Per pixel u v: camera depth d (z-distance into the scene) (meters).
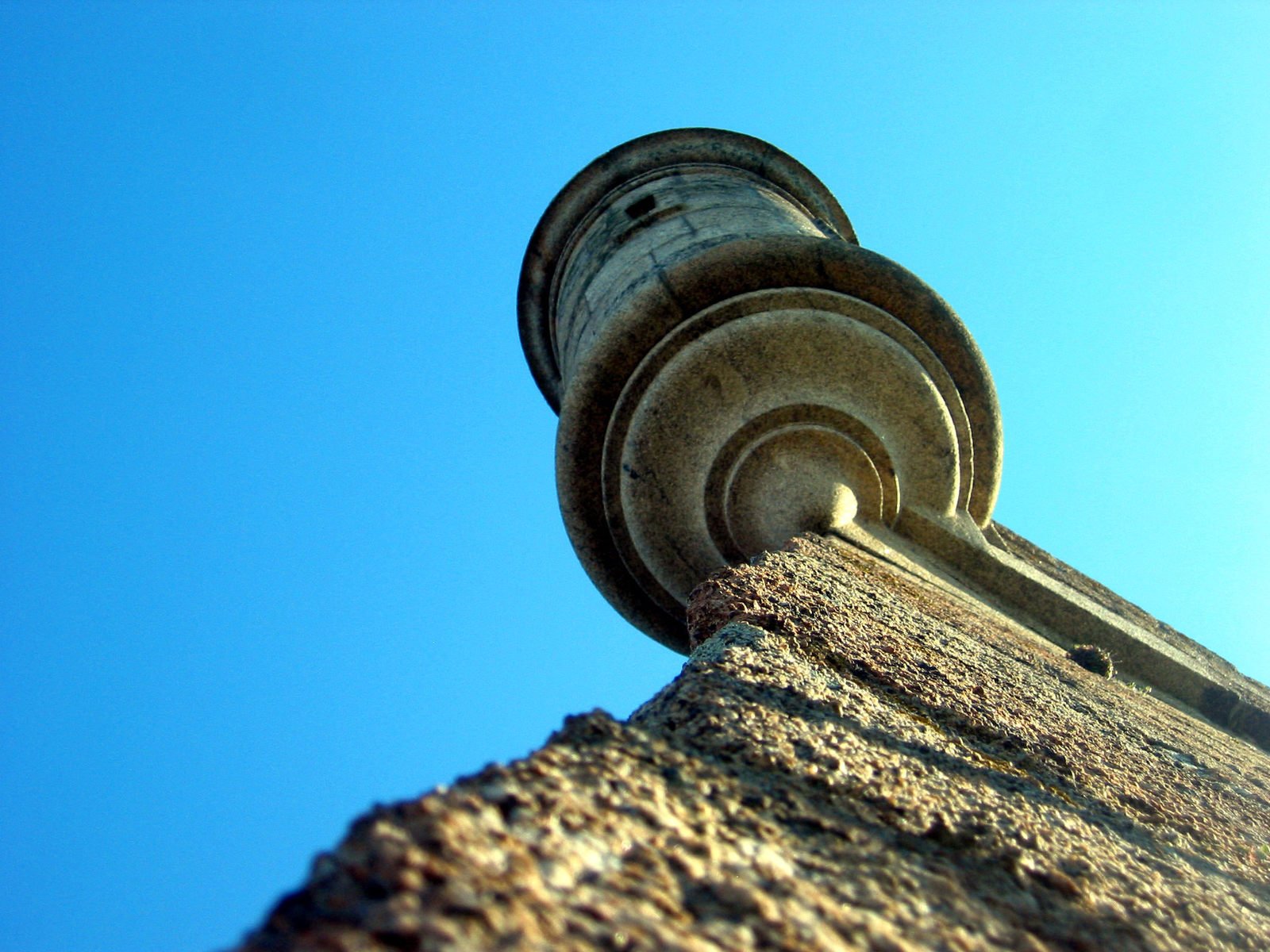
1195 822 4.82
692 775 3.07
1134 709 7.47
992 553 10.50
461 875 2.05
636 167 15.37
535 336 15.99
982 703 5.50
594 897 2.18
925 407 10.41
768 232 11.19
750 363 10.37
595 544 11.34
